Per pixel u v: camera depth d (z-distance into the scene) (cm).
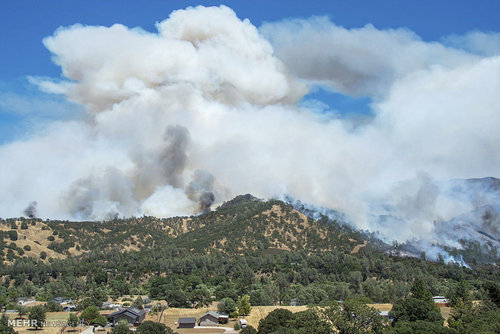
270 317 13425
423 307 13638
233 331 16225
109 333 14800
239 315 18488
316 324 10919
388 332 10594
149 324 13712
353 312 10900
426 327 11044
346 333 10844
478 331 10725
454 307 14725
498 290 15088
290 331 11081
